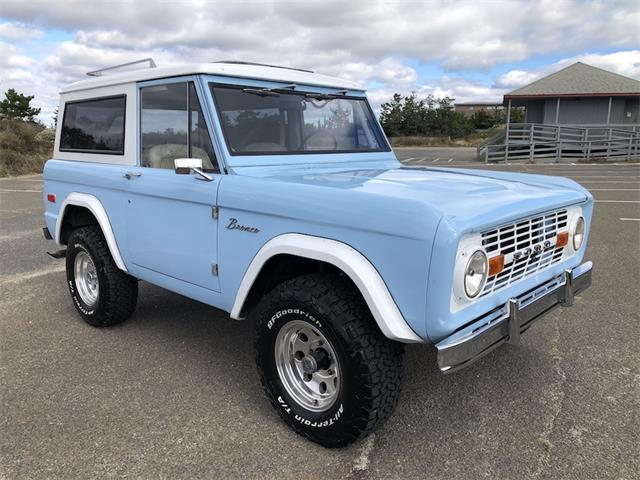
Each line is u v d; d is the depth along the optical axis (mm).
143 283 5820
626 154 22953
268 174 3227
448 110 52781
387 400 2594
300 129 3691
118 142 4023
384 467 2637
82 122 4438
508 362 3760
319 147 3803
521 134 25094
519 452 2740
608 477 2539
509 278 2682
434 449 2777
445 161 25328
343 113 4043
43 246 7809
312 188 2666
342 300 2592
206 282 3309
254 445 2824
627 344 4027
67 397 3334
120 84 3914
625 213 9742
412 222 2256
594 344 4039
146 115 3727
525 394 3322
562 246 3092
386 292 2381
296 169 3426
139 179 3662
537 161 23125
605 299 5035
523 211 2584
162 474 2592
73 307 5059
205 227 3219
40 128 26766
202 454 2746
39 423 3039
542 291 2932
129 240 3908
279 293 2805
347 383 2574
